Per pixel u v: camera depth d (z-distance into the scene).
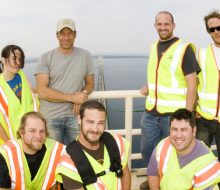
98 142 2.17
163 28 2.99
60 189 2.23
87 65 3.33
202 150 2.29
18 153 2.23
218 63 2.96
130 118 3.49
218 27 2.87
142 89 3.43
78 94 3.17
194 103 3.04
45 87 3.22
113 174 2.18
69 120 3.28
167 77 3.04
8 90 2.72
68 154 2.12
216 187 2.91
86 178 2.08
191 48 2.95
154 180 2.46
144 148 3.34
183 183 2.29
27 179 2.28
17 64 2.70
